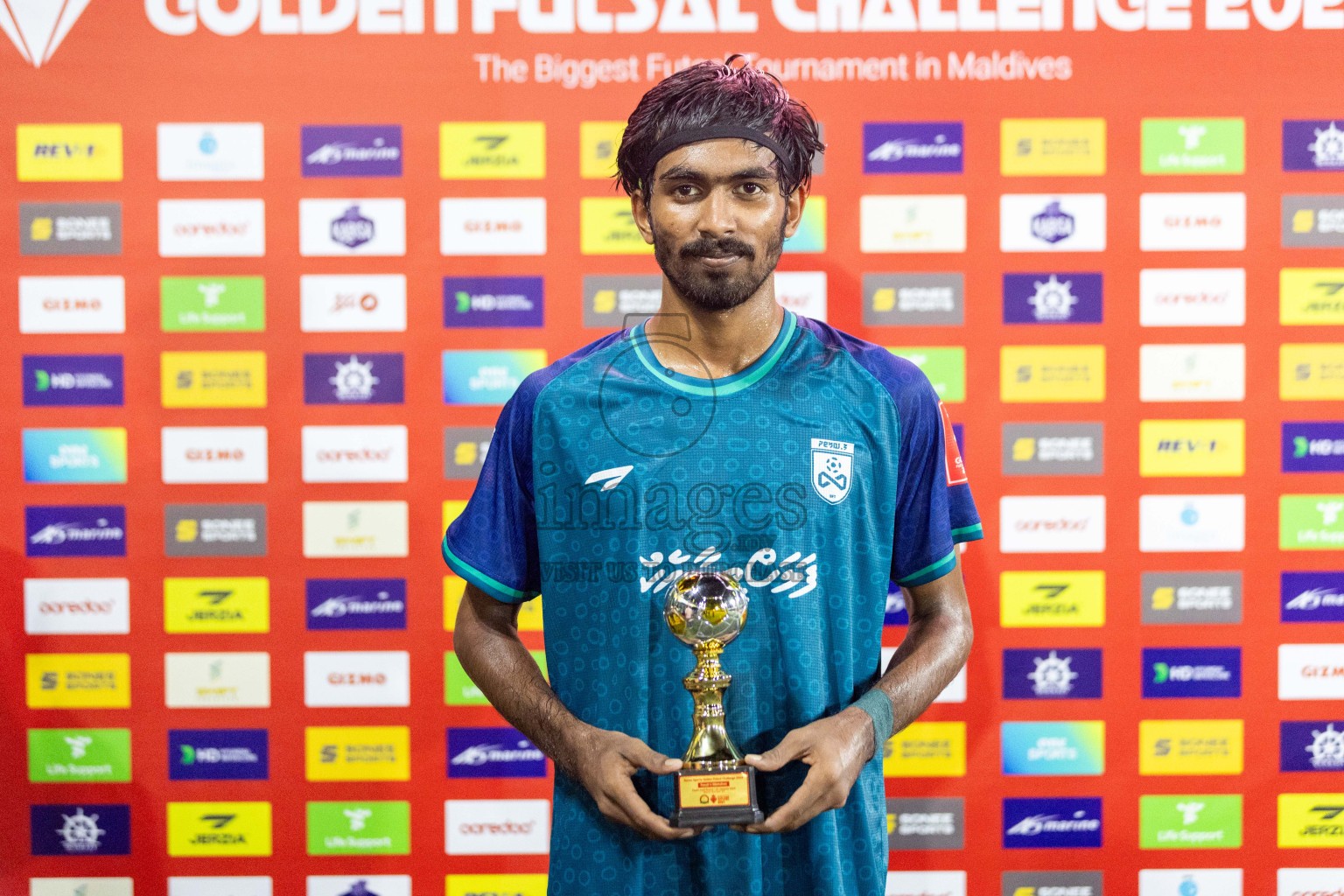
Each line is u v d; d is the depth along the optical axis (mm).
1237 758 1562
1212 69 1520
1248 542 1546
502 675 953
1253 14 1518
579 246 1527
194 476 1543
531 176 1522
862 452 917
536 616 1534
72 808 1570
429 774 1569
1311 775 1562
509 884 1579
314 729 1563
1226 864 1570
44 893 1575
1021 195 1525
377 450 1544
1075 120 1521
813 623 896
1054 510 1549
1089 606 1552
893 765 1570
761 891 896
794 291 1532
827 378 932
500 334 1534
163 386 1537
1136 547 1547
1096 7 1517
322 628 1556
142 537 1548
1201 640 1555
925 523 962
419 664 1560
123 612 1556
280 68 1517
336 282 1528
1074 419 1541
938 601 994
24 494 1543
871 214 1526
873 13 1514
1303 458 1542
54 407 1536
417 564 1551
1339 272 1530
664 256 886
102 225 1525
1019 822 1569
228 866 1576
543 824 1576
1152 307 1532
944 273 1531
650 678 897
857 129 1521
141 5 1513
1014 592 1556
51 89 1515
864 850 908
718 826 877
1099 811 1566
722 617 822
